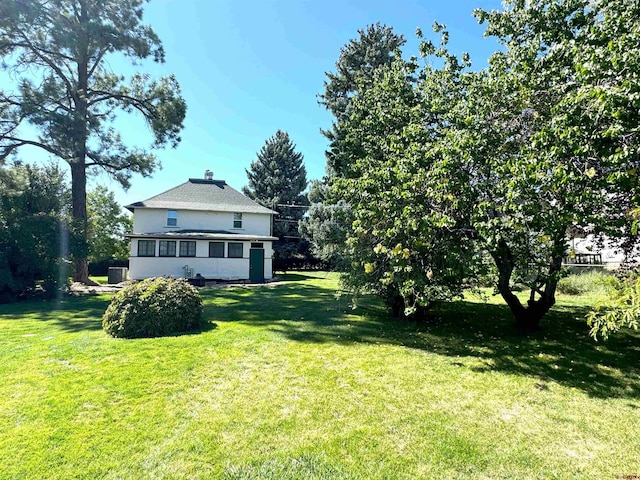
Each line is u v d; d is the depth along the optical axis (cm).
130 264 1875
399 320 855
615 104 331
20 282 1211
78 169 1642
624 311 314
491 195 491
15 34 1459
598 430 346
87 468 277
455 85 663
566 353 593
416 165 541
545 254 571
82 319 877
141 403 392
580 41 462
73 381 449
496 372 506
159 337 674
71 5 1555
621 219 436
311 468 282
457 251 542
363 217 578
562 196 430
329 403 400
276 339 670
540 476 276
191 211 2078
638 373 502
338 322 832
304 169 3500
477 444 319
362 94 893
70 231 1367
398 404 400
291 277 2319
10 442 311
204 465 284
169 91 1814
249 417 364
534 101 499
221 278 1977
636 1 413
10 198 1291
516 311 762
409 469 283
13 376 464
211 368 505
